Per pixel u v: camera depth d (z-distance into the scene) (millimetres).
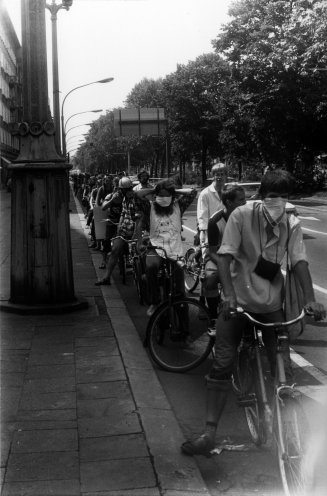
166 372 5324
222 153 69250
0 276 10125
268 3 40469
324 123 41938
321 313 3406
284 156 45312
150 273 6488
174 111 66188
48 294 7234
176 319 5375
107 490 3154
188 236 17656
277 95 39531
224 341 3664
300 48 36750
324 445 3664
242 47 41906
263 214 3525
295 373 5191
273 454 3719
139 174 9789
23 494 3105
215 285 6160
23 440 3756
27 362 5328
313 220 22578
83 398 4473
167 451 3645
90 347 5777
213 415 3680
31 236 7168
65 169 7230
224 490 3305
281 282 3689
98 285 9414
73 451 3611
